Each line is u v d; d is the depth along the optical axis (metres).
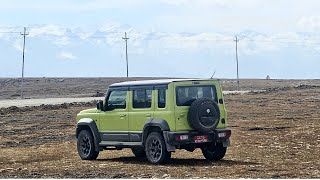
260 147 22.39
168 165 17.70
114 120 19.62
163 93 18.16
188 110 17.95
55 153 22.91
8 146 26.44
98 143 20.19
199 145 18.02
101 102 20.11
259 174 15.01
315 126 30.62
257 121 36.25
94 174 15.93
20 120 41.75
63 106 55.44
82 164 18.84
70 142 27.25
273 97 68.06
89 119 20.50
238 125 33.47
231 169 16.23
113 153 22.56
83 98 80.88
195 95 18.25
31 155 22.39
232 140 25.23
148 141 18.39
